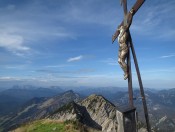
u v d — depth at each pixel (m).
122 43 11.42
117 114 10.95
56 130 29.31
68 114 33.91
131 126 10.37
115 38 12.80
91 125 33.12
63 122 31.56
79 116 32.47
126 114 10.32
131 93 11.43
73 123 30.14
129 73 11.46
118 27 12.31
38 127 32.09
